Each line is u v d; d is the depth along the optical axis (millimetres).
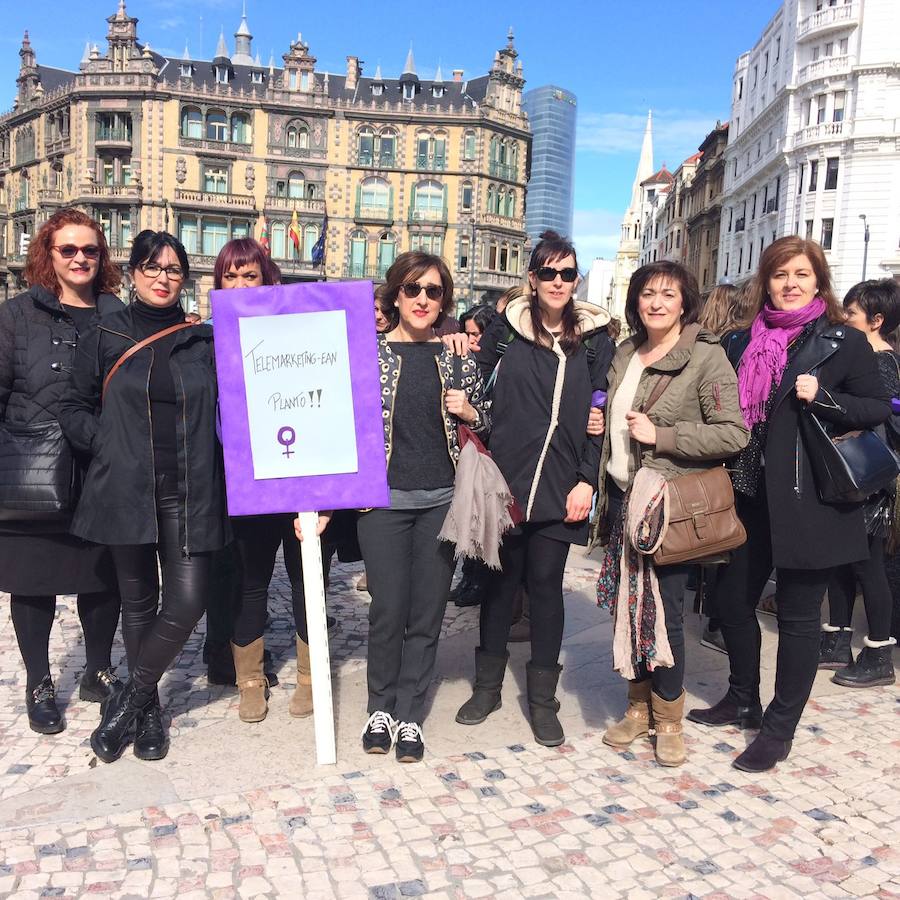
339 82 49344
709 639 4797
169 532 3170
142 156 45781
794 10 41844
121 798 2943
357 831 2773
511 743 3504
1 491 3160
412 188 47719
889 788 3146
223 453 3250
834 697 4051
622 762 3344
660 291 3223
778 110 43562
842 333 3195
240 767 3207
